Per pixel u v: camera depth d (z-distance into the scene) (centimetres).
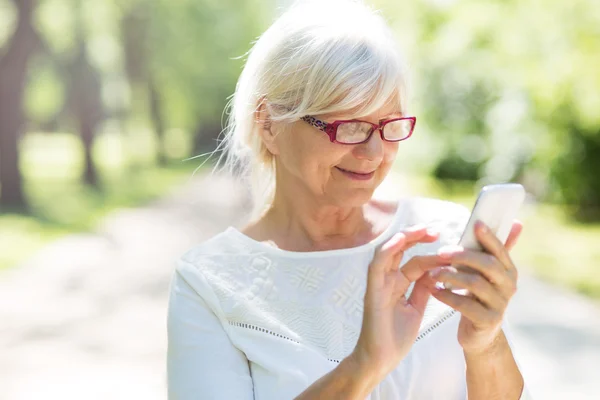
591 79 1294
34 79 3281
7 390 652
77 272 1233
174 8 2883
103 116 2941
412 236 152
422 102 2147
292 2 178
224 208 2144
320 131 172
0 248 1466
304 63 170
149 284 1127
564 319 852
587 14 1234
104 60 3072
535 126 1708
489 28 1377
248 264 191
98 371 700
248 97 186
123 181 3061
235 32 3022
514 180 1891
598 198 1719
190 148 4694
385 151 176
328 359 181
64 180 2994
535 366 677
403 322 157
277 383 178
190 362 182
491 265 146
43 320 915
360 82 165
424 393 180
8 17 2422
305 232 196
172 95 3841
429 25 1457
